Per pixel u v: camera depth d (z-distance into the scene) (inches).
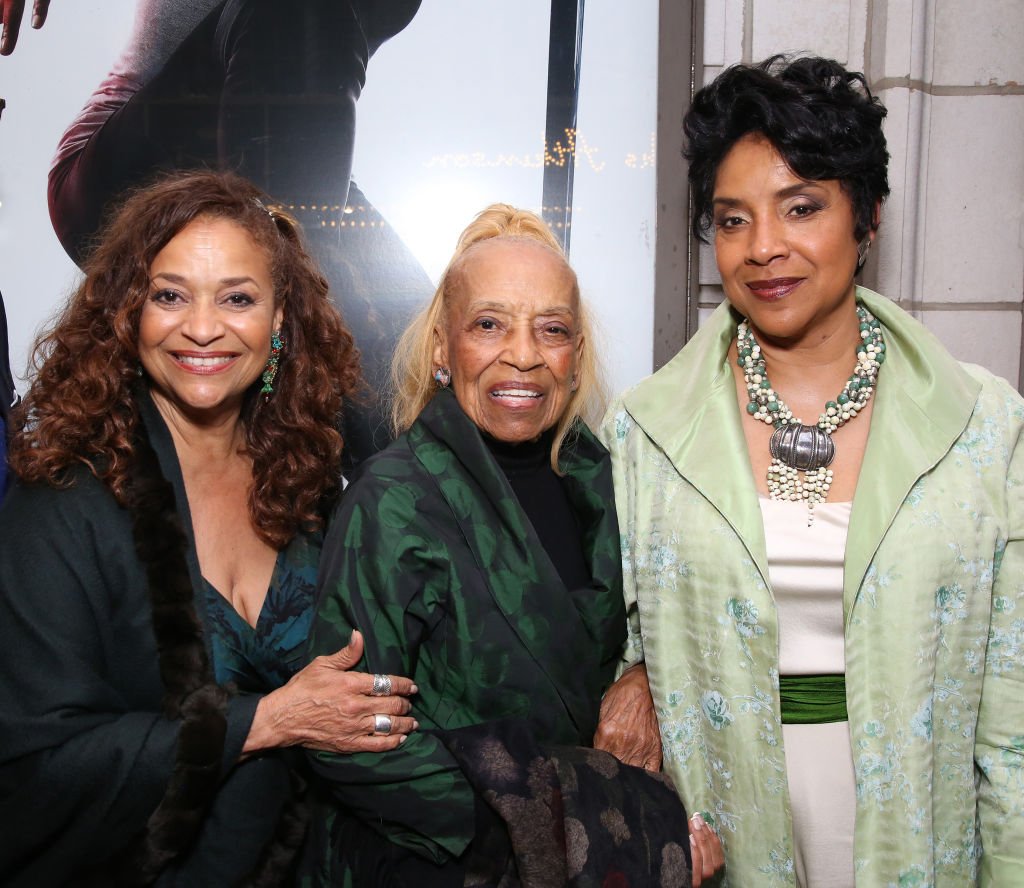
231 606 49.9
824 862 49.6
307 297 55.7
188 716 44.9
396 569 45.7
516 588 47.3
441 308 53.5
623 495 56.9
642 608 54.1
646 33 78.5
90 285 49.4
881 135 47.4
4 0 75.2
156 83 76.7
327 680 44.2
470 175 79.3
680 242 79.9
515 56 78.4
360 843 48.0
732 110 48.1
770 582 49.3
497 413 49.3
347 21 77.0
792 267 47.8
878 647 47.4
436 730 46.1
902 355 52.2
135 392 50.6
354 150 78.4
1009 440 49.9
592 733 51.9
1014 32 77.2
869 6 76.2
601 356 60.9
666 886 45.2
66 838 45.3
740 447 51.7
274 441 55.0
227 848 48.4
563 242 80.6
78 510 46.6
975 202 78.7
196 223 48.5
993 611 49.9
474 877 43.6
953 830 49.1
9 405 58.0
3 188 77.5
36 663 44.5
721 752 50.6
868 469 49.0
